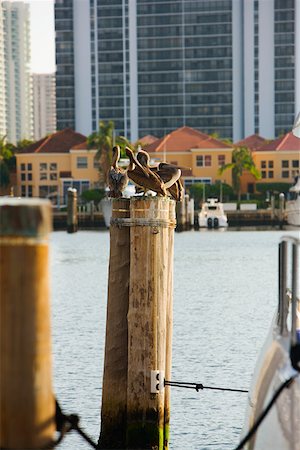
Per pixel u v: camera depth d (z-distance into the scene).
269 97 178.62
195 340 26.08
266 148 137.25
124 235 12.36
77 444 15.09
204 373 21.17
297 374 8.09
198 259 61.34
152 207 12.08
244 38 178.62
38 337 6.05
